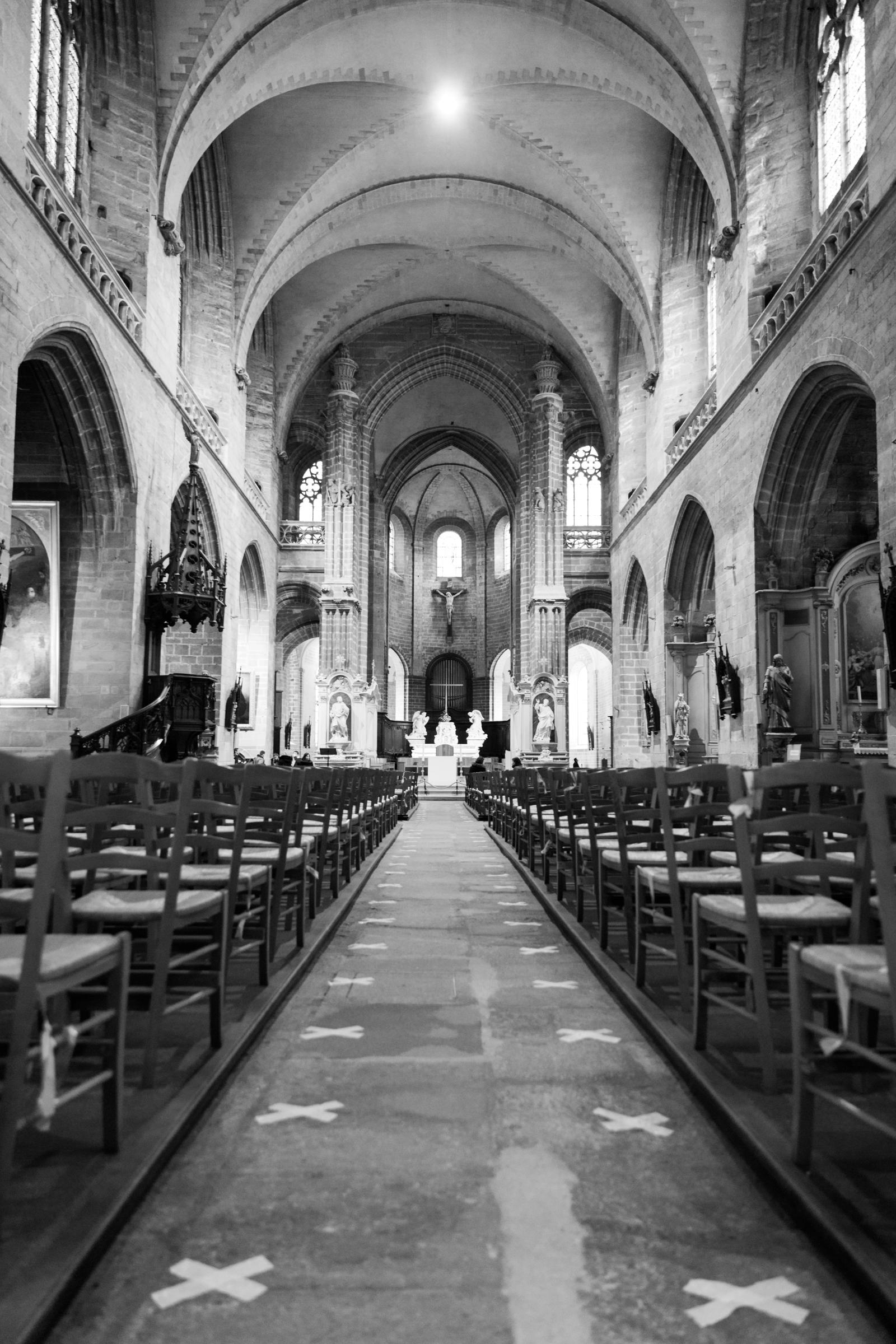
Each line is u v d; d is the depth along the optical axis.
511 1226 3.33
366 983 6.82
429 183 30.38
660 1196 3.57
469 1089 4.70
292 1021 5.84
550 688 37.97
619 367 35.25
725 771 5.34
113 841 6.18
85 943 3.58
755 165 20.09
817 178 19.44
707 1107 4.41
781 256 19.70
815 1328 2.75
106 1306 2.84
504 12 22.59
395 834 20.64
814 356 16.31
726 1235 3.28
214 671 26.16
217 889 5.79
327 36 22.61
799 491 19.02
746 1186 3.67
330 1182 3.67
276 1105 4.47
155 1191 3.58
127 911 4.57
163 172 20.03
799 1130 3.57
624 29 21.45
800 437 18.34
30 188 13.85
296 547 39.78
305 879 7.97
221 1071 4.63
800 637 19.06
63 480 18.06
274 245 28.44
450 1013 6.05
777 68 19.89
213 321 27.83
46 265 14.11
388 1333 2.71
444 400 46.50
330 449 38.78
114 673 17.92
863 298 14.45
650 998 6.02
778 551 19.45
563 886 10.23
